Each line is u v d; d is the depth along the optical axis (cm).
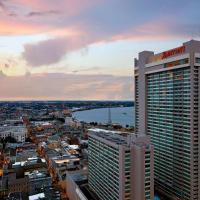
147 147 18175
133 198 18450
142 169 17925
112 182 19638
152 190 18338
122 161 18000
